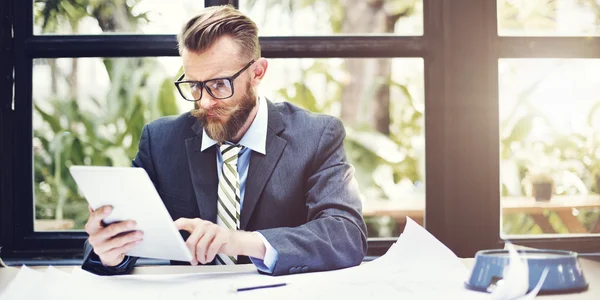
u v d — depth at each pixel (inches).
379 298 39.5
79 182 47.8
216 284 46.5
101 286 45.8
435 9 82.0
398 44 81.9
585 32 84.1
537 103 84.4
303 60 83.7
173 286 45.9
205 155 66.9
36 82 82.6
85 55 81.9
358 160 84.7
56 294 42.8
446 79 81.9
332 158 66.6
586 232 84.4
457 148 82.1
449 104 81.9
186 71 62.9
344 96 84.6
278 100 83.7
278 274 51.3
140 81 84.0
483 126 82.1
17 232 81.5
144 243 50.8
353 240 57.4
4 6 80.9
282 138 67.0
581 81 85.1
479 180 82.0
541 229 84.0
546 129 85.4
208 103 62.2
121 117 84.3
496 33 82.3
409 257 51.4
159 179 68.2
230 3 81.7
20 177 81.7
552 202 84.2
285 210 65.3
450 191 82.0
